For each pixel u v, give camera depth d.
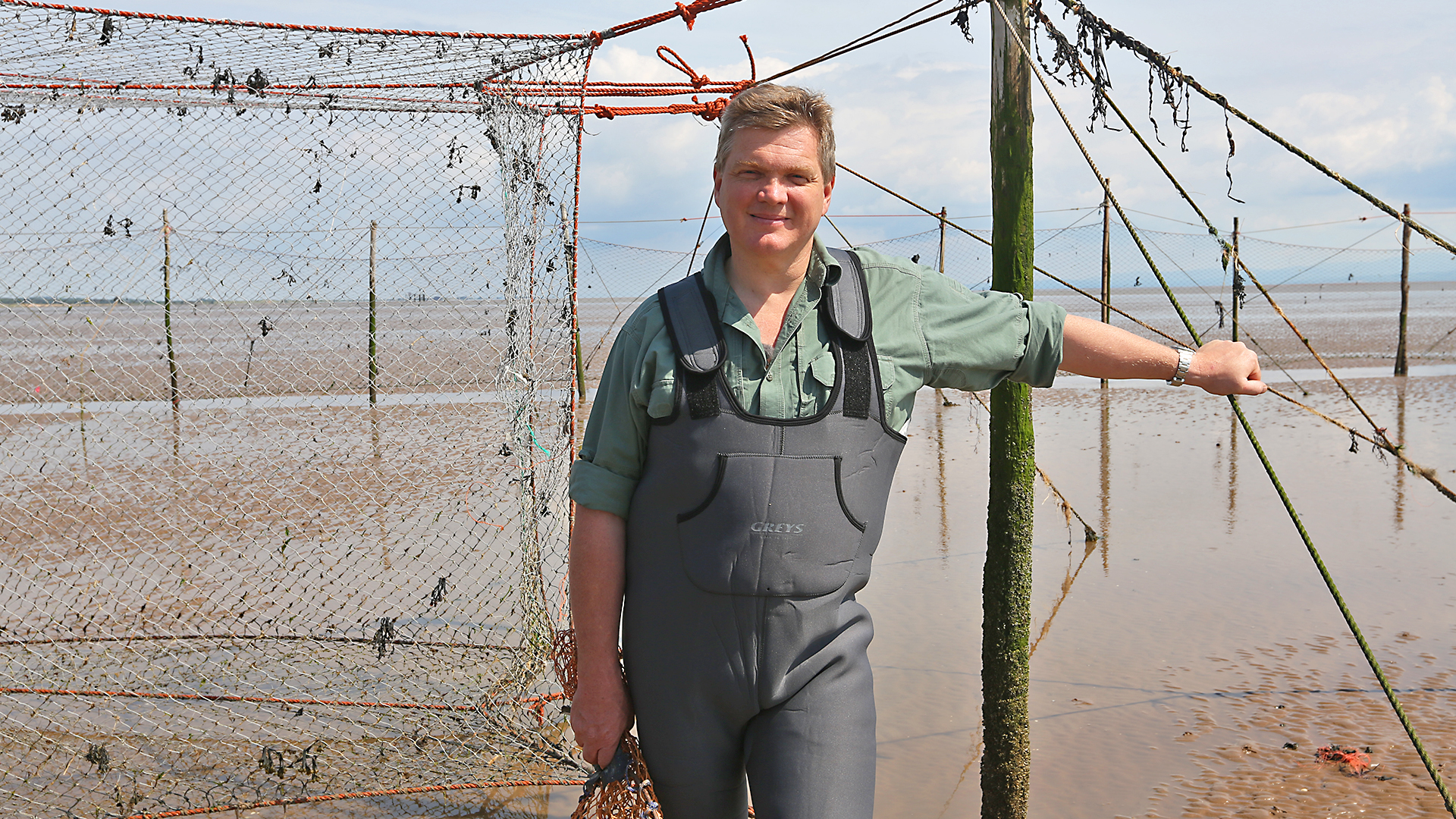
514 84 4.12
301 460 9.05
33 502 7.95
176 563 6.49
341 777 3.81
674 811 1.84
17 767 3.84
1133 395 16.30
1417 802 3.70
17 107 3.96
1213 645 5.40
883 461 1.79
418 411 9.34
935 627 5.77
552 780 3.81
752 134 1.68
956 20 3.53
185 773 3.83
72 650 5.04
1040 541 7.61
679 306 1.75
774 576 1.71
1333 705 4.61
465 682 4.62
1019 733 3.24
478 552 6.64
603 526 1.82
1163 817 3.64
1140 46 3.03
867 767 1.77
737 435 1.70
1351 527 7.78
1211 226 2.60
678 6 4.13
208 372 12.89
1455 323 34.22
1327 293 83.50
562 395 4.24
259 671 4.79
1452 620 5.70
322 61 3.86
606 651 1.83
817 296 1.74
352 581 6.11
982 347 1.81
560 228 4.15
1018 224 3.01
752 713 1.77
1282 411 14.12
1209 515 8.28
